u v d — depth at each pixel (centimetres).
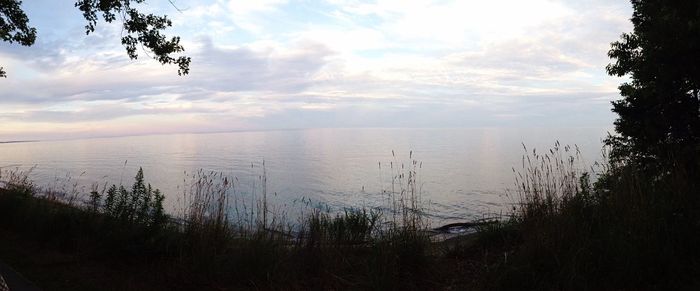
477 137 18788
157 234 664
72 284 567
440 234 910
